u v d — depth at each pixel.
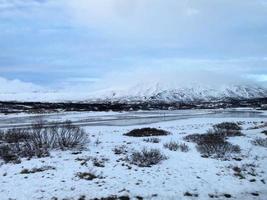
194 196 9.97
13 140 18.94
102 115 73.31
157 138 22.91
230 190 10.59
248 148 17.97
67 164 13.04
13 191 9.72
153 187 10.52
